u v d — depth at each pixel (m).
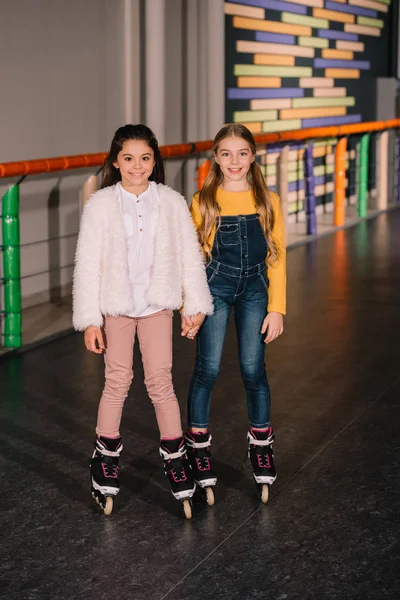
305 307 6.31
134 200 3.06
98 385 4.64
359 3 11.59
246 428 4.03
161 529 3.09
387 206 11.47
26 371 4.87
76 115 6.84
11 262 5.12
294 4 10.06
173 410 3.16
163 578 2.77
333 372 4.84
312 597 2.65
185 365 4.99
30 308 6.27
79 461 3.69
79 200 6.91
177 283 3.08
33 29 6.31
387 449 3.79
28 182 6.35
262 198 3.12
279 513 3.20
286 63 10.02
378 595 2.66
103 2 7.03
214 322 3.19
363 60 11.85
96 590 2.71
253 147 3.10
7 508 3.27
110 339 3.11
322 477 3.51
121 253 3.01
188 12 8.18
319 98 10.80
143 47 7.52
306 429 4.02
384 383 4.66
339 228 9.81
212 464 3.63
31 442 3.89
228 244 3.12
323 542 2.98
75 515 3.21
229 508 3.24
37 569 2.84
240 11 9.09
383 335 5.58
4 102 6.11
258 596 2.66
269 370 4.88
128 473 3.55
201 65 8.45
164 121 7.56
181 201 3.11
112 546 2.98
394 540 2.99
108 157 3.12
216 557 2.90
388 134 12.06
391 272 7.46
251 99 9.45
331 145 11.13
